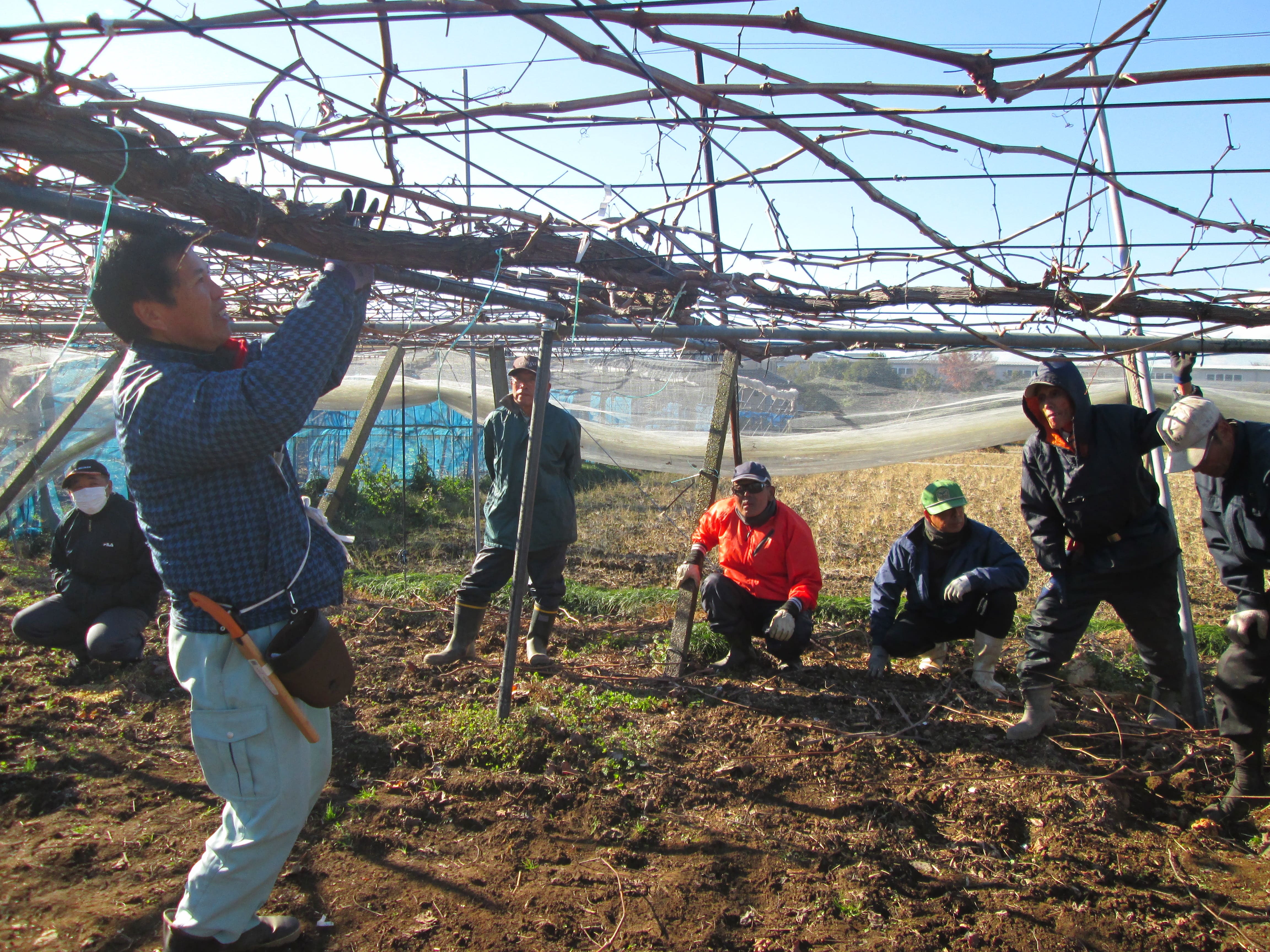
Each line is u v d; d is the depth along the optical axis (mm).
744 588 5129
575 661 5324
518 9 1843
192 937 2059
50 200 2016
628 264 2898
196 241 2178
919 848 3262
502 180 2439
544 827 3320
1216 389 6492
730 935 2701
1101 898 2961
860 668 5328
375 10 1841
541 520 5062
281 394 1886
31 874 2828
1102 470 3711
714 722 4367
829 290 3094
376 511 11594
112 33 1700
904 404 7984
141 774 3635
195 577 1990
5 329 5523
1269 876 3133
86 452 8492
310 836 3174
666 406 8797
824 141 2408
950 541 4844
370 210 2393
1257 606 3334
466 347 6664
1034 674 4121
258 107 2115
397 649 5516
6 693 4496
